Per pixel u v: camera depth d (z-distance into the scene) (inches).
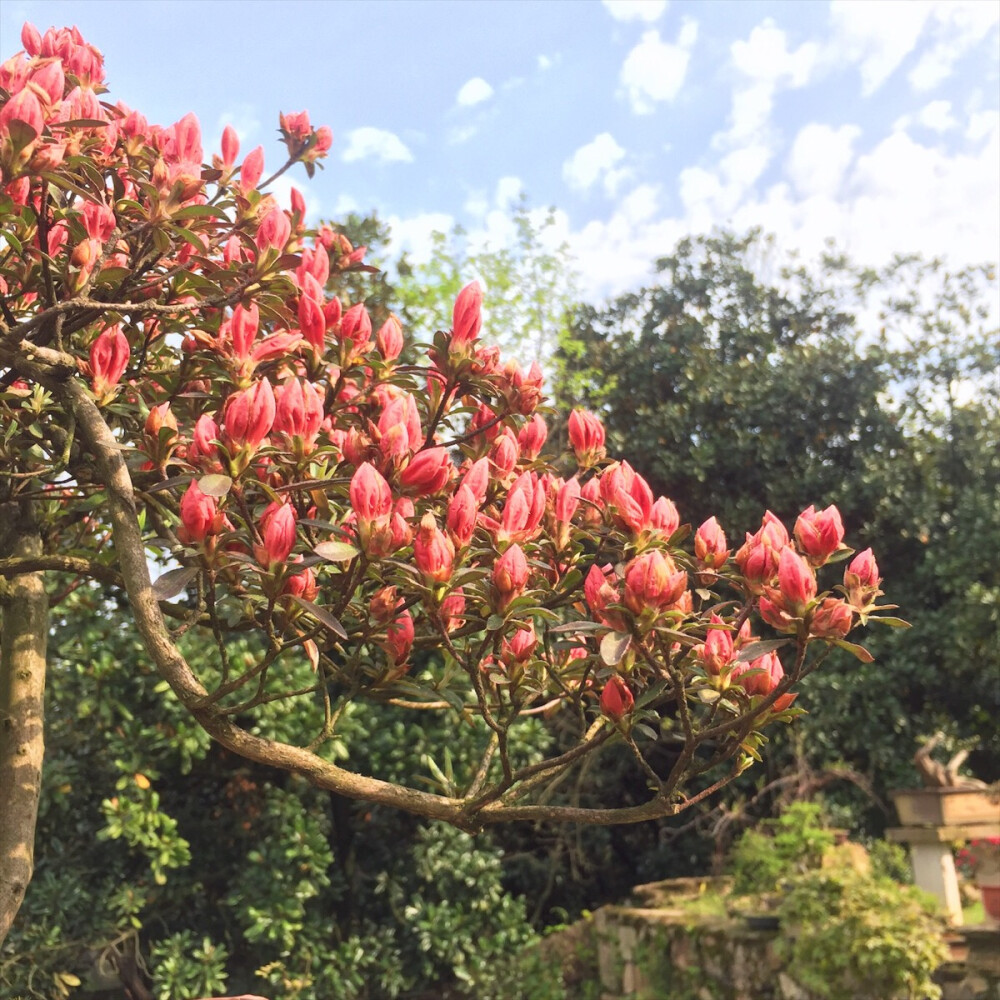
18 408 89.4
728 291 505.0
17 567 87.7
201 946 272.7
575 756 71.8
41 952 238.7
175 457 74.7
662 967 277.1
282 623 67.6
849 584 62.8
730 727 65.2
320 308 82.6
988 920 249.3
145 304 76.7
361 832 323.6
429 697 83.4
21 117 66.1
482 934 314.2
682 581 62.5
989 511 384.8
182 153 87.6
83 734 259.8
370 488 62.5
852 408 427.8
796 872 267.9
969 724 404.8
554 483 86.3
